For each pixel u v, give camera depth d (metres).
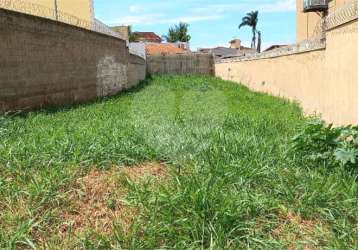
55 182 4.50
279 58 16.98
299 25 26.50
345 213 4.13
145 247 3.52
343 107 9.23
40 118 8.89
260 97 17.09
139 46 31.94
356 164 5.03
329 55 10.45
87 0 20.86
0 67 9.40
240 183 4.56
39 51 11.29
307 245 3.65
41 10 18.23
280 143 6.32
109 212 4.10
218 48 61.44
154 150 5.62
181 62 33.84
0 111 9.35
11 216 3.92
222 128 7.46
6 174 4.82
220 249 3.45
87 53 15.22
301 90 13.75
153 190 4.32
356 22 8.18
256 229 3.81
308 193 4.39
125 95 17.62
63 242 3.60
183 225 3.70
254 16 72.56
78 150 5.32
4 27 9.58
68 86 13.35
